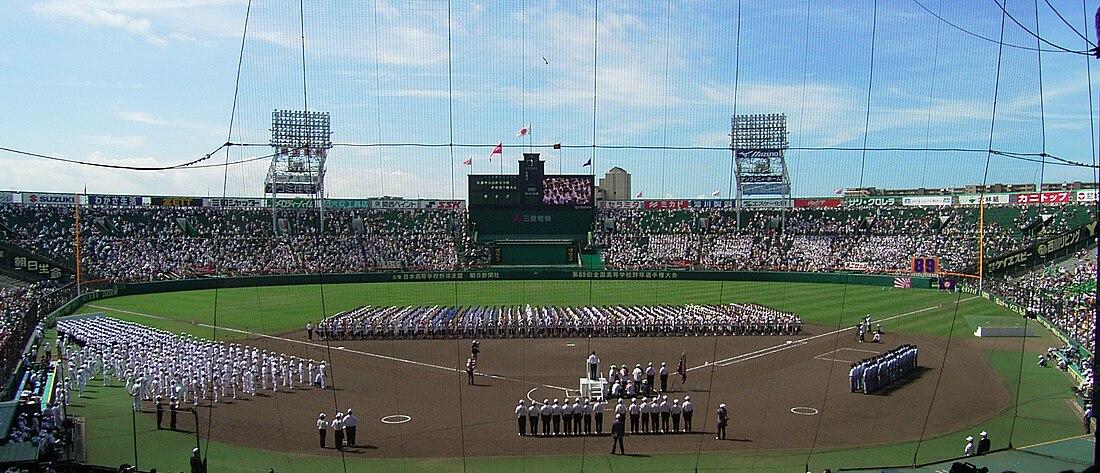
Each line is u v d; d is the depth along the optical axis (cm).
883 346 4566
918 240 9094
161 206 9662
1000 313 5853
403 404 3228
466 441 2717
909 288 7856
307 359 4184
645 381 3447
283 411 3111
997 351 4362
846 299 6969
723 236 10069
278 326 5438
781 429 2856
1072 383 3547
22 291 5925
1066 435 2739
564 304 6694
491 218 10362
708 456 2538
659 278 8919
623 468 2416
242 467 2422
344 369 3934
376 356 4294
